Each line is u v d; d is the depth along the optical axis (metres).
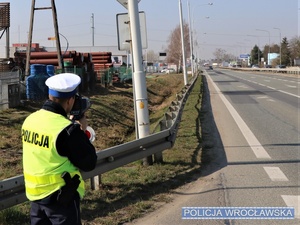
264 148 8.93
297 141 9.71
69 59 26.48
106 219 4.85
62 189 2.80
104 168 5.63
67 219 2.86
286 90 28.30
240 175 6.78
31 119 2.94
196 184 6.32
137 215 5.01
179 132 10.62
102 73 30.02
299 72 57.44
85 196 5.57
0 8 28.34
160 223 4.78
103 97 23.36
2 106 14.89
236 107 17.77
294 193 5.80
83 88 24.02
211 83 40.88
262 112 15.84
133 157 6.32
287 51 125.25
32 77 17.59
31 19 21.69
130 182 6.29
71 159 2.80
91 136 4.35
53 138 2.74
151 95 32.59
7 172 7.89
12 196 4.33
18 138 11.66
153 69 93.88
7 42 28.81
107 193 5.76
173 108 11.14
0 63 26.86
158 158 7.49
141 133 7.49
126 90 30.03
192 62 52.88
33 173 2.84
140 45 7.40
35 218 2.99
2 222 4.53
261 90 28.95
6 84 15.67
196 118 13.33
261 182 6.36
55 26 21.55
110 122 17.80
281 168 7.20
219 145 9.30
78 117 3.10
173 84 45.41
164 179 6.54
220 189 6.04
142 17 7.56
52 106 2.89
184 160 7.68
